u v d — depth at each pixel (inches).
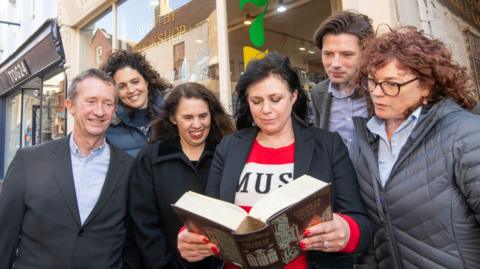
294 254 39.2
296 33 167.0
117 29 186.1
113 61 84.6
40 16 275.7
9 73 293.7
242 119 55.6
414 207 41.3
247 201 47.9
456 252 38.7
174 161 64.4
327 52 64.7
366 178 48.3
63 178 62.2
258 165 50.1
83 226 60.4
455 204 38.9
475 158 36.6
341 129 68.8
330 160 48.6
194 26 138.3
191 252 44.3
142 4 168.9
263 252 35.8
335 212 47.0
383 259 45.8
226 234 36.4
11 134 337.7
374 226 47.0
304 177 39.5
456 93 42.4
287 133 51.6
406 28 45.4
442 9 90.9
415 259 41.4
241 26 135.0
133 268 63.9
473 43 106.7
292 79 49.9
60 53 215.8
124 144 81.0
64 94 218.8
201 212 39.4
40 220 59.2
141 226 60.9
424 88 43.1
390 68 41.9
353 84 64.3
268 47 153.3
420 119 43.1
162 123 68.5
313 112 76.3
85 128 63.7
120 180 66.0
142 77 85.7
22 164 63.5
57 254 57.9
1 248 57.9
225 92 121.9
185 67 142.4
